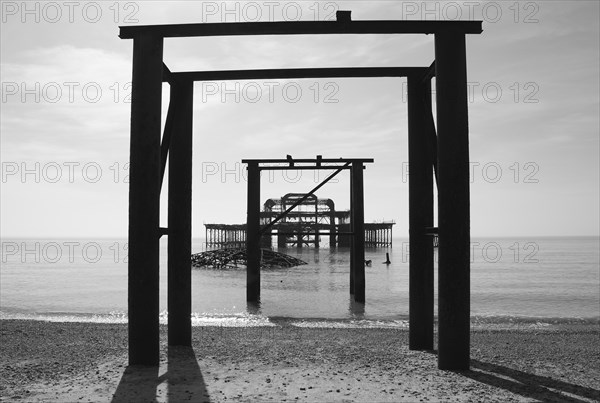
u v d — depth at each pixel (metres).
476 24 6.86
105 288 30.94
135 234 6.92
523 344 10.41
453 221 6.77
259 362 7.61
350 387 6.22
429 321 8.62
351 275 24.78
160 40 7.07
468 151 6.81
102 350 8.59
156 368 6.98
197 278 37.56
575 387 6.37
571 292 30.64
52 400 5.64
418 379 6.55
